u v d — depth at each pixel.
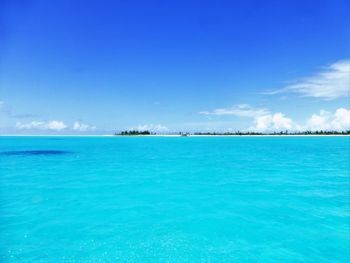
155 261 5.08
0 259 5.12
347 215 7.50
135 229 6.55
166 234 6.26
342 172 14.52
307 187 10.93
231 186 11.17
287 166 16.86
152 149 32.34
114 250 5.50
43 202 8.83
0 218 7.29
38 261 5.08
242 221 7.08
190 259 5.14
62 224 6.86
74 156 23.58
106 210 8.02
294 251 5.42
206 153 26.44
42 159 21.11
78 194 9.86
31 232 6.37
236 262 5.03
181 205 8.52
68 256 5.25
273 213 7.70
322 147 33.91
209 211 7.93
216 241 5.90
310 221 7.04
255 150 29.92
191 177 13.13
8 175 13.75
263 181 12.12
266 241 5.88
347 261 5.05
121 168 16.11
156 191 10.34
